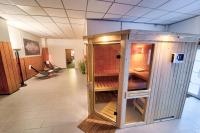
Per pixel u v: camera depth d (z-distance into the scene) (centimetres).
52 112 283
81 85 501
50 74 724
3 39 371
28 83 534
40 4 246
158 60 208
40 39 849
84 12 298
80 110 291
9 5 251
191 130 224
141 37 184
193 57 223
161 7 265
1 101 343
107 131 221
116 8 271
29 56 651
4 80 380
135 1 232
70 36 829
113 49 291
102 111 278
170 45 205
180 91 241
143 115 237
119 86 208
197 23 329
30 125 235
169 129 226
